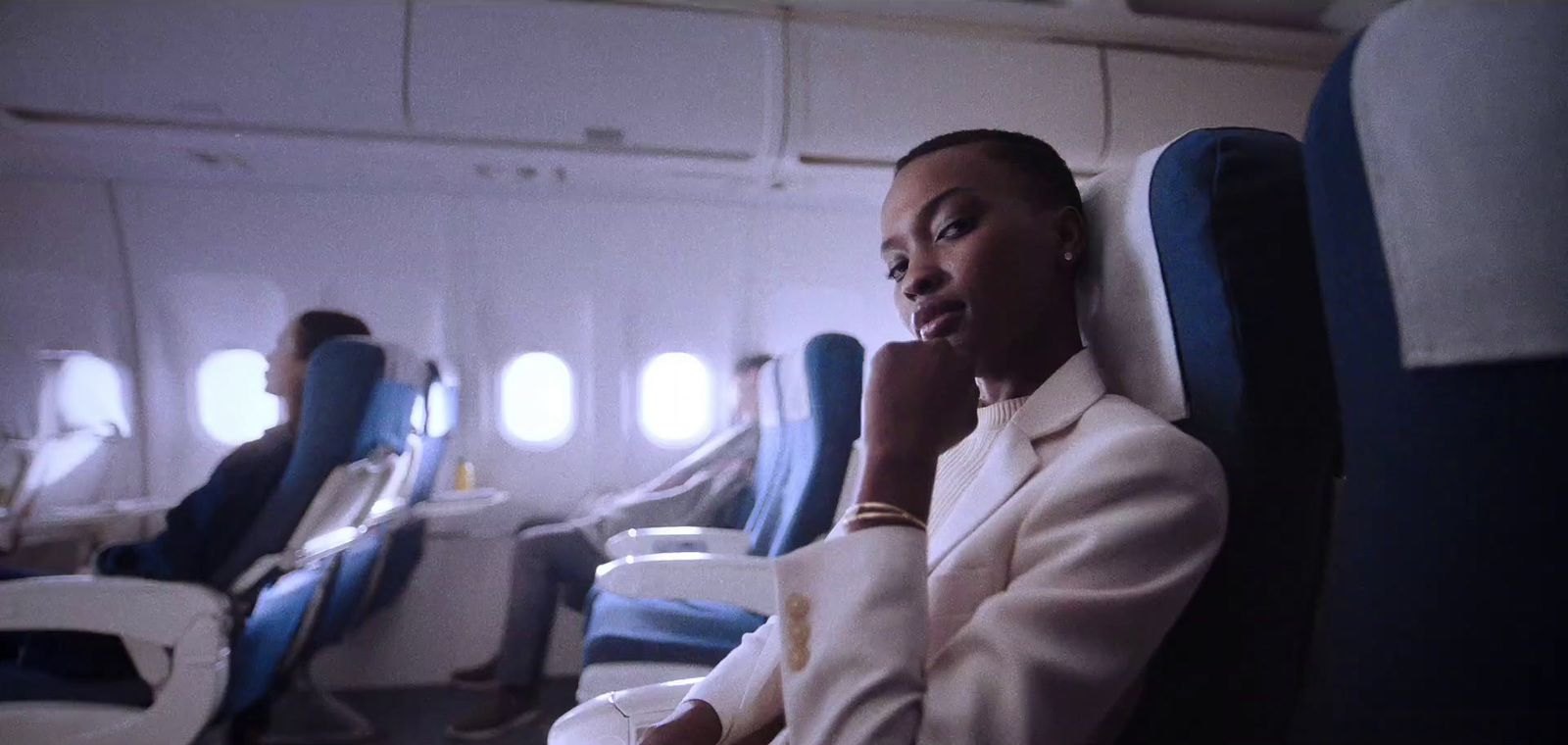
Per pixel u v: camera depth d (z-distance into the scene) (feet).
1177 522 1.78
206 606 4.41
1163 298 2.11
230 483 4.90
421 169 10.29
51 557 9.34
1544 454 1.17
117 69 8.56
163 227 10.98
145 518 10.00
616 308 11.97
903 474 1.91
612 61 9.20
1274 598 1.98
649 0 9.13
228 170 10.38
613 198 11.59
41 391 10.50
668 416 12.15
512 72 9.09
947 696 1.69
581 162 10.05
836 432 5.33
